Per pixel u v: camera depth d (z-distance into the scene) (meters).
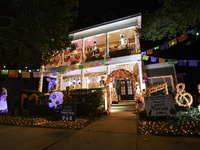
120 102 10.45
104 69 12.38
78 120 6.06
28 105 9.73
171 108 5.05
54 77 14.61
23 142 3.38
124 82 12.27
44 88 21.70
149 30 6.05
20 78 21.77
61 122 5.65
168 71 11.93
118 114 7.52
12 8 4.46
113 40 13.43
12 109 9.80
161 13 5.42
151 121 5.26
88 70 12.82
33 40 5.45
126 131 4.13
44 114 8.41
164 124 4.50
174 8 4.62
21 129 4.74
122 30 11.23
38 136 3.86
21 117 7.45
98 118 6.55
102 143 3.17
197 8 4.04
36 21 4.42
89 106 7.94
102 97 8.73
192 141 3.14
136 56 9.90
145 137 3.51
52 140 3.49
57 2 4.50
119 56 10.84
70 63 13.25
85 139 3.50
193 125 4.16
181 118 5.17
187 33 5.56
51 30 5.16
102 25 11.45
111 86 10.61
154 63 12.33
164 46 6.71
